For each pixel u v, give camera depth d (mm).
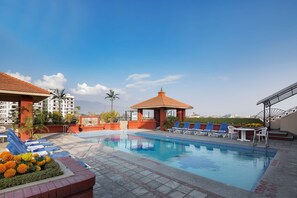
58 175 2576
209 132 13984
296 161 6355
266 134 9297
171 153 10094
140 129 19828
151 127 19953
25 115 10531
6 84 9820
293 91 12180
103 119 21500
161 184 4324
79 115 18984
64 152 6164
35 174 2395
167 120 18328
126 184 4320
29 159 2719
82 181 2459
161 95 21250
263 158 8656
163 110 18766
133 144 12695
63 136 13141
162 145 12344
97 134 15906
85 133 16250
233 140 11445
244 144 9961
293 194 3836
